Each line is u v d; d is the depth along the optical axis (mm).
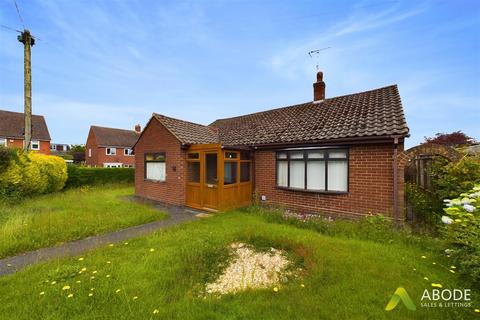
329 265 3828
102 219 6863
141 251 4543
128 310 2740
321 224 6074
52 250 4883
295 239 4945
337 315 2633
